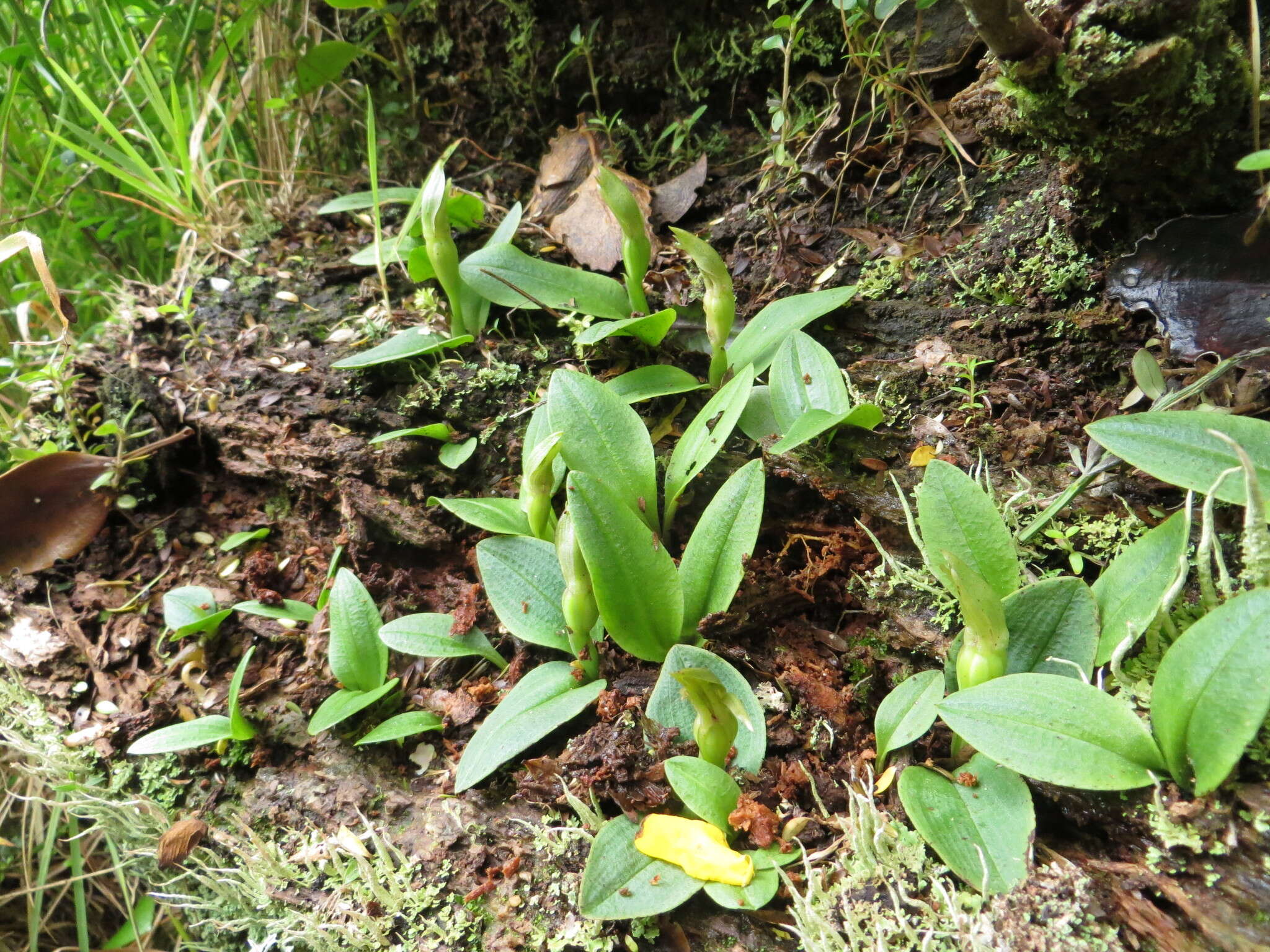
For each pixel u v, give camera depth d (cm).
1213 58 21
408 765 22
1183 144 22
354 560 26
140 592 28
